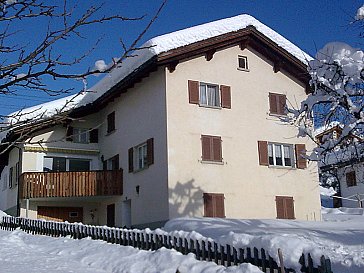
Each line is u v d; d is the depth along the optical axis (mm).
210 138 20938
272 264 7898
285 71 23641
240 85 22297
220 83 21797
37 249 13953
